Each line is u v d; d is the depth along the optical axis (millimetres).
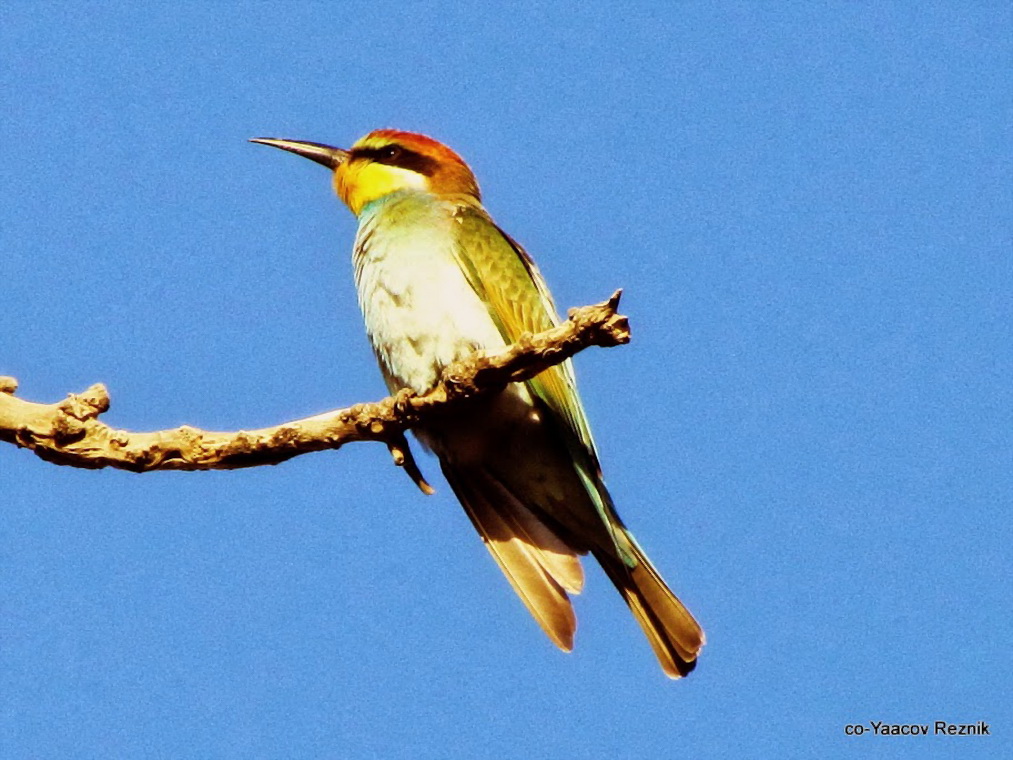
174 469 9227
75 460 9102
